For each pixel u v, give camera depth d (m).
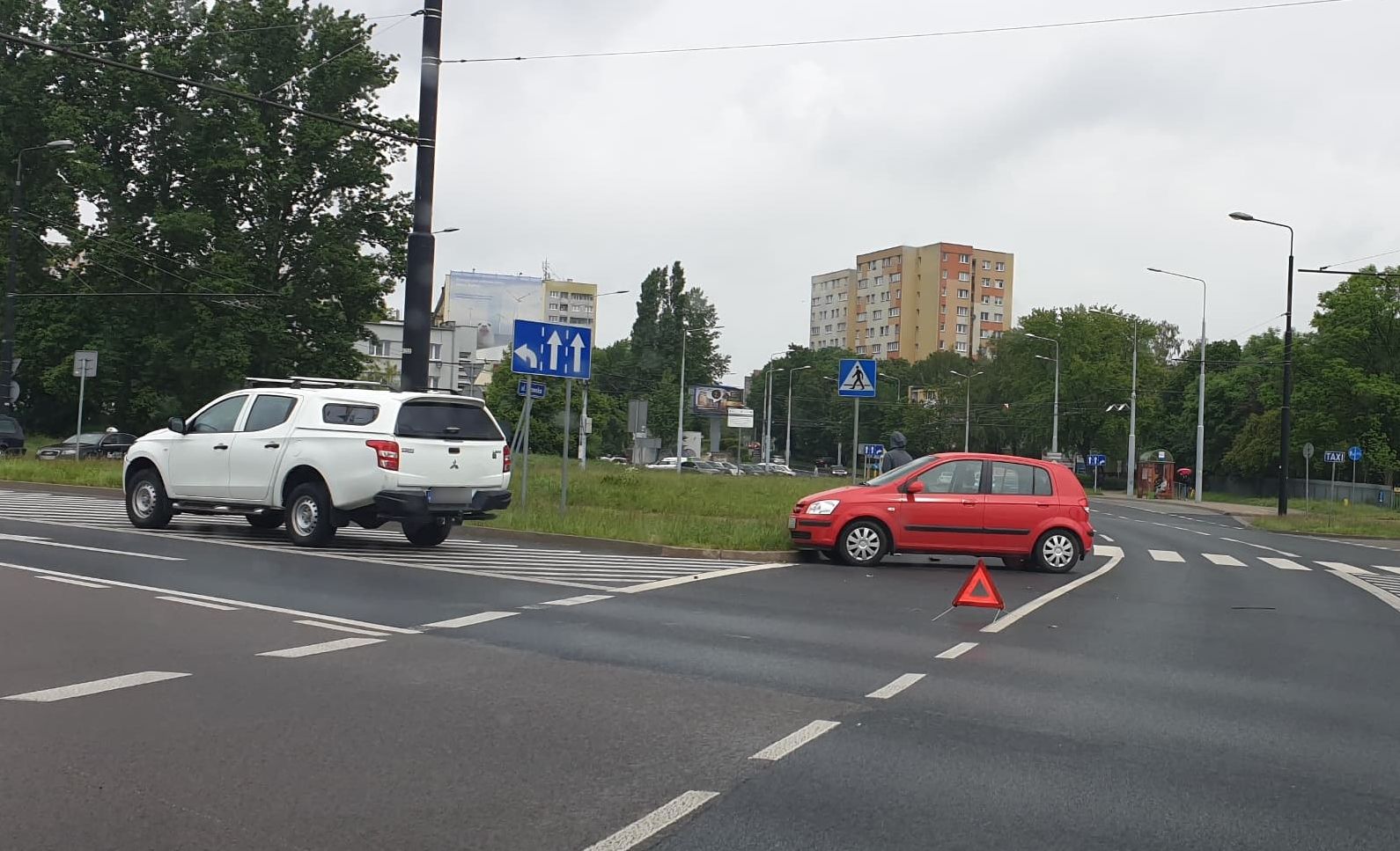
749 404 134.12
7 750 5.46
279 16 42.25
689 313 113.38
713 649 8.59
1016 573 15.56
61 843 4.30
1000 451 96.50
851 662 8.32
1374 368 59.62
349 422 14.21
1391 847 4.67
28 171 44.03
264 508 14.78
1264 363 80.38
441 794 4.99
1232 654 9.39
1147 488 66.94
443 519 14.48
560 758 5.59
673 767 5.48
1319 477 72.12
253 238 42.94
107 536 14.71
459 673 7.43
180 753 5.48
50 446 43.97
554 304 138.75
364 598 10.38
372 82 44.25
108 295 43.53
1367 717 7.11
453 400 14.56
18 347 46.00
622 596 11.34
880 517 15.41
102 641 8.08
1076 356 84.94
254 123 41.09
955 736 6.25
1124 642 9.77
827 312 154.75
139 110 42.53
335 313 44.03
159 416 43.25
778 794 5.12
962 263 137.38
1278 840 4.72
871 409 110.12
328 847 4.34
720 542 16.66
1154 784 5.45
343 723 6.10
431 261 18.44
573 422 81.12
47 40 43.34
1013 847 4.53
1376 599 14.35
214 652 7.82
